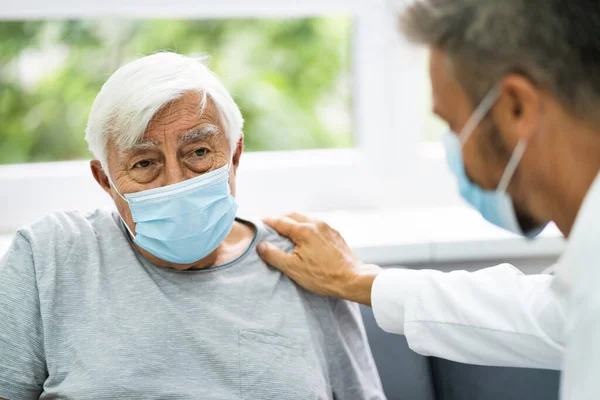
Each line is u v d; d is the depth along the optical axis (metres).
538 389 1.50
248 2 1.91
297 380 1.22
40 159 2.05
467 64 0.80
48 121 2.04
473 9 0.79
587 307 0.73
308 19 2.18
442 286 1.19
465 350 1.17
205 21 2.18
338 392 1.33
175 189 1.15
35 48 1.98
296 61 2.24
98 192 1.92
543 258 1.80
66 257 1.22
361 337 1.38
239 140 1.27
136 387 1.15
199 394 1.18
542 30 0.74
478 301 1.15
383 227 1.84
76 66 2.03
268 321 1.25
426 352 1.20
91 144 1.18
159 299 1.20
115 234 1.27
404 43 0.86
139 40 2.10
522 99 0.78
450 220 1.92
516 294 1.12
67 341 1.17
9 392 1.14
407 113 2.04
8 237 1.82
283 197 2.01
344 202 2.06
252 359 1.21
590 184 0.80
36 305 1.18
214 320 1.22
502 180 0.85
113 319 1.18
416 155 2.07
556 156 0.79
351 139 2.13
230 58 2.24
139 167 1.17
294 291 1.32
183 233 1.15
